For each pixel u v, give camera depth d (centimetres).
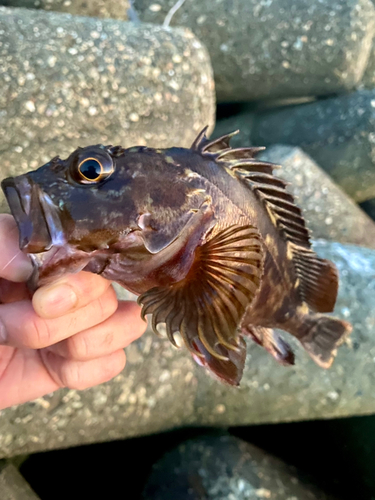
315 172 61
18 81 37
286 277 24
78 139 39
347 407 43
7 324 19
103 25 43
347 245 53
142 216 17
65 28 40
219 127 77
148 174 17
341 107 68
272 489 39
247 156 21
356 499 44
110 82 41
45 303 18
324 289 26
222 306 18
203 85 47
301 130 70
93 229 16
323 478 46
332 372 42
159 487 39
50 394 34
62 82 39
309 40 63
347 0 63
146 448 45
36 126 37
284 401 42
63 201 16
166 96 43
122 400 37
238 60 65
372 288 47
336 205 61
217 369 18
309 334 28
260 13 62
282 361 28
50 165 17
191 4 62
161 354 39
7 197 16
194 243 18
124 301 23
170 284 18
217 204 19
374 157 67
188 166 19
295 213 23
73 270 18
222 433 44
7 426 33
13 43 37
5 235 18
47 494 43
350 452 47
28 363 24
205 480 38
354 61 65
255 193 21
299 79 67
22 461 43
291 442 50
